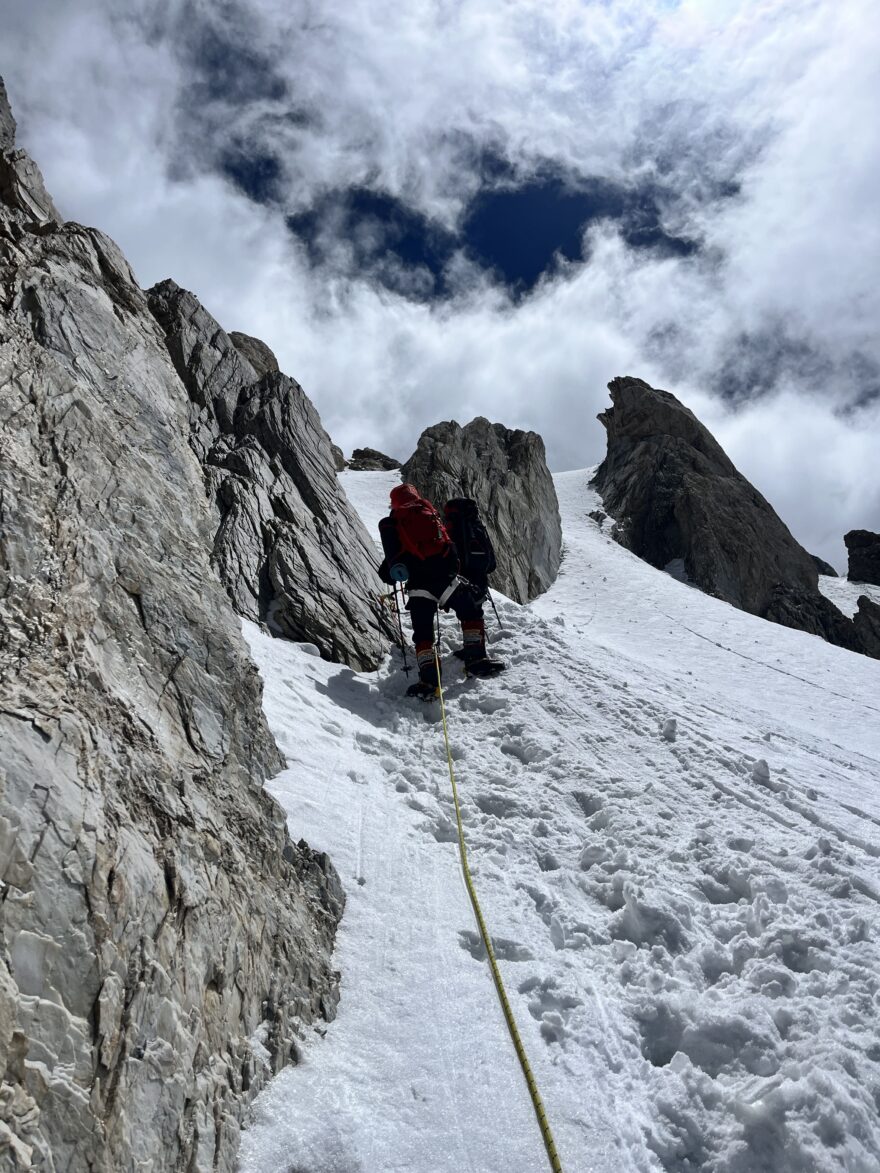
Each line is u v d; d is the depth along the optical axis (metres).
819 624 32.53
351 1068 2.64
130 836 2.21
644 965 3.35
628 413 41.66
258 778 3.74
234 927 2.54
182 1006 2.14
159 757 2.66
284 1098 2.42
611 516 36.59
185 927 2.28
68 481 3.20
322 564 7.92
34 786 1.95
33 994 1.69
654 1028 3.03
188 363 9.62
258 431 9.27
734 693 13.93
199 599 3.80
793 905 3.76
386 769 5.21
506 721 6.11
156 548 3.66
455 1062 2.72
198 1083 2.12
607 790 5.05
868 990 3.10
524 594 20.56
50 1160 1.56
